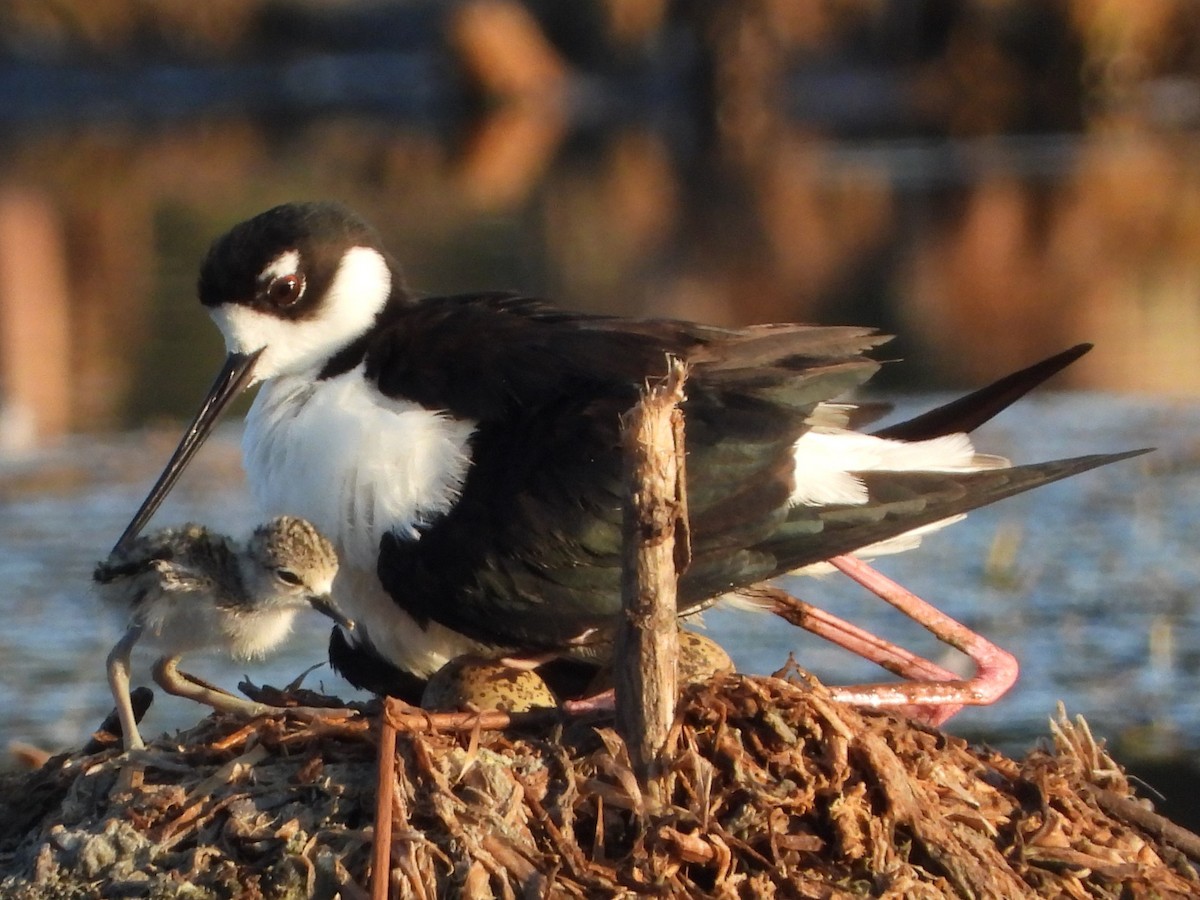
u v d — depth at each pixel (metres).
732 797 8.06
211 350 22.12
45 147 35.47
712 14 39.25
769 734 8.19
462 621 9.15
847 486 9.38
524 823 7.86
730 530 9.12
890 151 35.75
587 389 9.18
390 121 40.12
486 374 9.27
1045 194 31.17
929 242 27.95
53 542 15.86
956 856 8.09
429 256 25.78
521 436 9.09
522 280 24.30
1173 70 39.22
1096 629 14.30
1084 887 8.42
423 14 45.09
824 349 9.62
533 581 8.99
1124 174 32.53
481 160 34.97
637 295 24.19
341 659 9.74
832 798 8.11
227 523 16.11
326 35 45.03
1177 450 18.92
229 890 7.79
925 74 40.03
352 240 9.70
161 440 18.92
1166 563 15.80
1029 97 38.97
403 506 9.09
